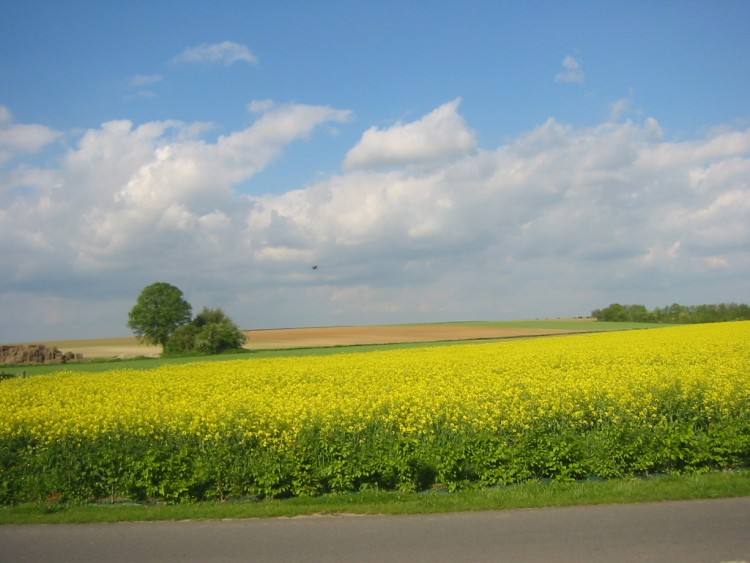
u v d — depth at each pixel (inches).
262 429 542.9
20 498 478.9
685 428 504.4
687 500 371.9
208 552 308.7
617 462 478.3
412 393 691.4
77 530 360.2
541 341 1961.1
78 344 4763.8
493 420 561.0
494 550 294.5
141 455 482.6
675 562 271.7
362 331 4416.8
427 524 342.6
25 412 633.0
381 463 463.5
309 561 290.4
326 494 459.2
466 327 4411.9
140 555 308.2
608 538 305.1
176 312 3388.3
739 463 490.0
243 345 3034.0
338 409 599.2
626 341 1670.8
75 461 487.2
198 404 701.3
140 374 1208.8
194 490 466.9
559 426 554.9
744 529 313.0
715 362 958.4
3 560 309.4
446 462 458.3
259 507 397.7
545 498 386.0
